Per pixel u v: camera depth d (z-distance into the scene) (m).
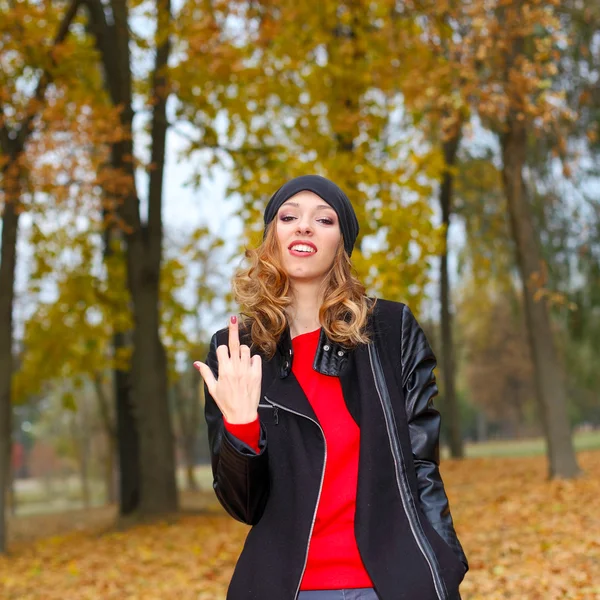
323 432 2.11
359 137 10.87
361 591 2.00
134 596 7.00
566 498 9.95
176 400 27.91
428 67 10.59
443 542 2.04
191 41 10.67
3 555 10.37
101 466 42.59
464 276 21.42
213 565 8.22
